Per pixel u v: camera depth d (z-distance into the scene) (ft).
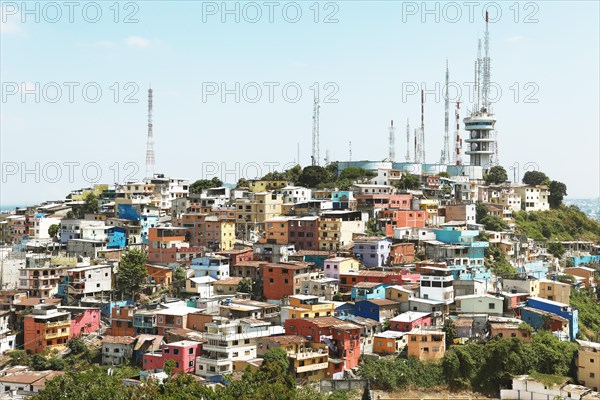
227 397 323.16
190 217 649.20
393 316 475.31
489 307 483.10
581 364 433.48
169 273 555.28
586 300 592.60
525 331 451.94
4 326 490.90
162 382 364.79
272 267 517.96
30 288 533.55
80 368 444.14
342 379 409.49
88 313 491.31
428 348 435.53
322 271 545.44
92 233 641.40
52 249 627.87
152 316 461.37
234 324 420.77
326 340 426.51
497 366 435.94
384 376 418.10
